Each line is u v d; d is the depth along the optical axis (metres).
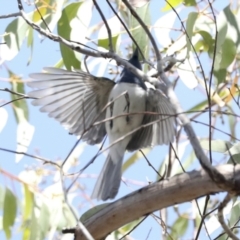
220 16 7.82
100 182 7.34
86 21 8.52
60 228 8.99
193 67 7.84
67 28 8.48
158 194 5.78
